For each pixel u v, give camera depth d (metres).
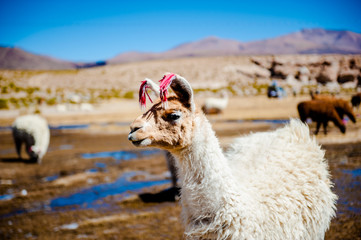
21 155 14.42
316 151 3.57
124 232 5.46
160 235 5.20
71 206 7.14
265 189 3.04
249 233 2.73
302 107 10.80
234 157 3.74
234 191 2.79
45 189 8.63
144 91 2.82
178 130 2.78
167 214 6.16
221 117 22.33
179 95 2.88
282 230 2.94
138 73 75.44
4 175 10.41
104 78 77.56
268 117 18.48
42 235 5.61
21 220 6.41
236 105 26.06
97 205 7.08
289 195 3.08
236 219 2.72
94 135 19.80
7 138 19.83
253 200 2.88
